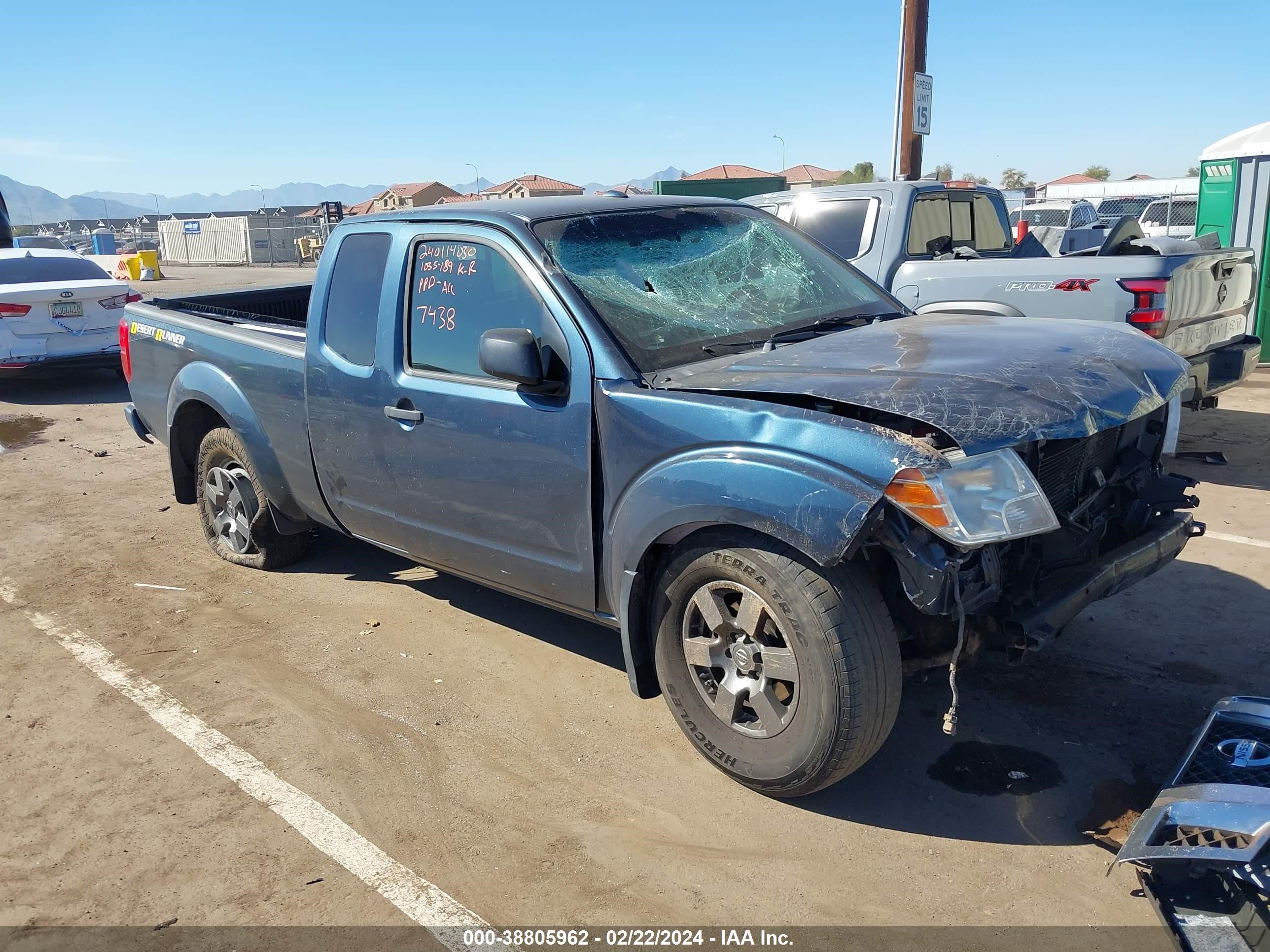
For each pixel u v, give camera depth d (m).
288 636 4.62
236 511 5.46
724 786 3.30
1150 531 3.51
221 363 5.07
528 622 4.69
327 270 4.36
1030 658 4.05
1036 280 6.55
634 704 3.89
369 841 3.09
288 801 3.31
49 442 9.10
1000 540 2.63
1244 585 4.71
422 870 2.94
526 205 3.88
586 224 3.78
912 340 3.46
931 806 3.14
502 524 3.70
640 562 3.21
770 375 3.10
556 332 3.42
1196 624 4.32
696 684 3.25
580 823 3.14
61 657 4.50
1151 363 3.37
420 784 3.39
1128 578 3.27
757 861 2.92
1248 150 10.23
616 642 4.45
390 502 4.18
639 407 3.13
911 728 3.59
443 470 3.84
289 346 4.68
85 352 11.17
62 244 24.92
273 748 3.66
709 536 3.02
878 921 2.65
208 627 4.77
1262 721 2.70
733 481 2.83
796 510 2.69
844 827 3.06
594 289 3.48
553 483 3.45
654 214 4.05
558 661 4.27
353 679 4.18
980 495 2.64
